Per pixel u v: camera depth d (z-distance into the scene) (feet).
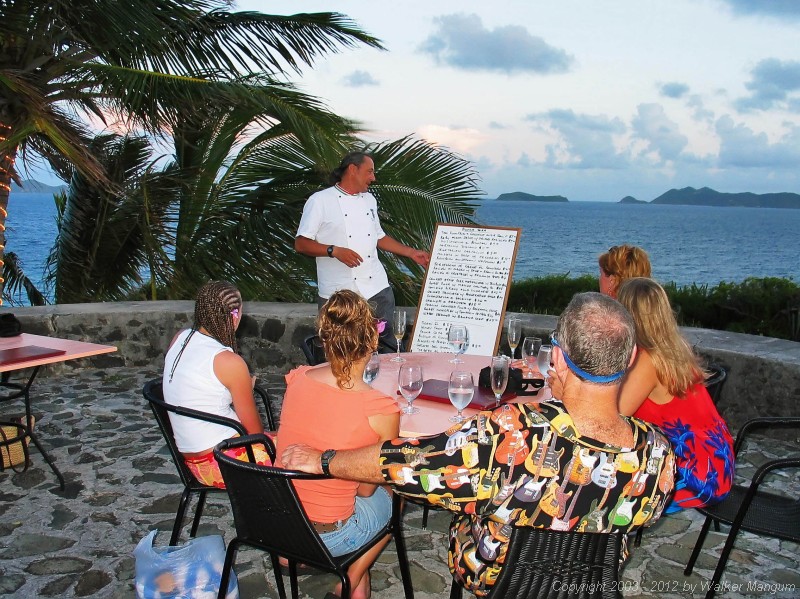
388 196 24.90
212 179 27.25
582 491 5.45
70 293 28.94
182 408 9.31
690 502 8.46
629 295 8.63
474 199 25.27
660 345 8.42
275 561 8.82
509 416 5.58
